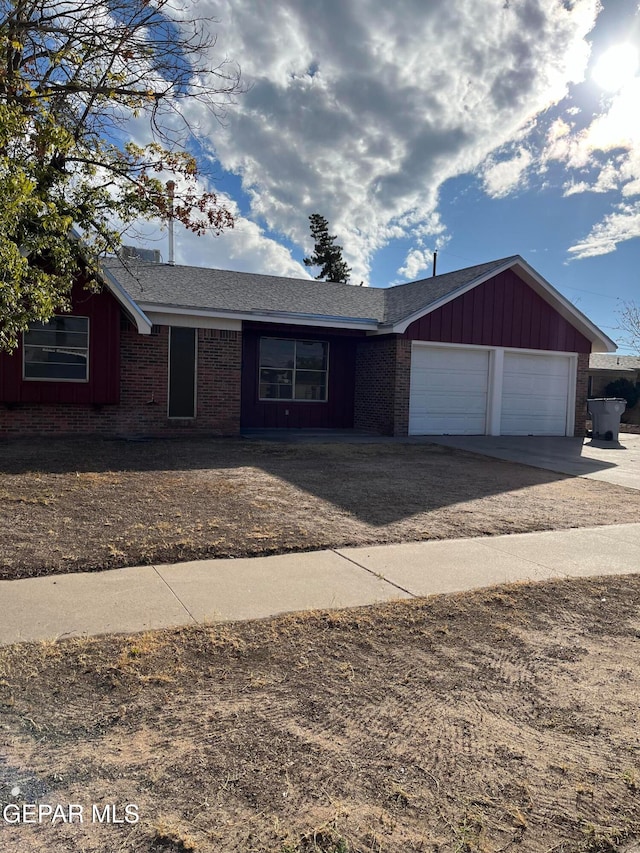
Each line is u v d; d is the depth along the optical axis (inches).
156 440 530.6
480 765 109.8
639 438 748.6
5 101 256.7
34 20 305.1
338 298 716.7
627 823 96.7
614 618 182.7
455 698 133.3
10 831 89.7
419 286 768.9
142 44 318.3
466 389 682.2
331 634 163.0
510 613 183.5
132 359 549.0
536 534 277.4
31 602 175.2
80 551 219.6
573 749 116.0
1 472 352.5
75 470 370.6
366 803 98.6
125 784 100.8
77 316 504.7
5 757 106.6
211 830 91.2
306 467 423.8
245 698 129.5
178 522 263.7
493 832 93.4
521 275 692.7
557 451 577.0
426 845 90.1
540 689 138.6
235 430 596.7
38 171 297.0
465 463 477.1
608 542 267.4
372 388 690.8
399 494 347.6
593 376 1285.7
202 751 110.5
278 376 697.0
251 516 281.0
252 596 187.5
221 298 609.0
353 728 120.1
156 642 152.5
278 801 98.1
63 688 129.8
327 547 242.5
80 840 88.4
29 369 498.6
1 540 227.0
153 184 358.0
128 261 657.0
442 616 178.7
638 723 125.6
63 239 332.5
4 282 242.5
